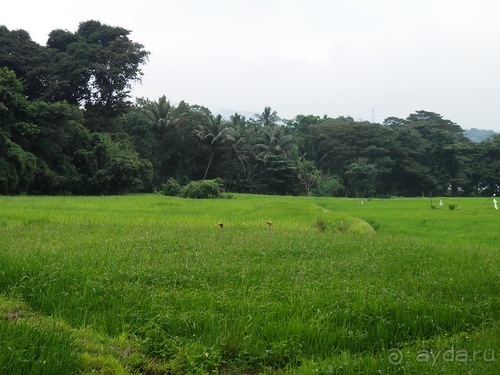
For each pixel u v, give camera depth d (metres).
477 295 7.78
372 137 71.81
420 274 9.03
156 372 5.38
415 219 24.41
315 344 5.92
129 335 6.04
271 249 10.98
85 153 42.59
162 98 60.25
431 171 73.00
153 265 8.72
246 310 6.61
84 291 7.00
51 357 4.80
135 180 44.91
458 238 17.03
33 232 13.11
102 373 5.00
